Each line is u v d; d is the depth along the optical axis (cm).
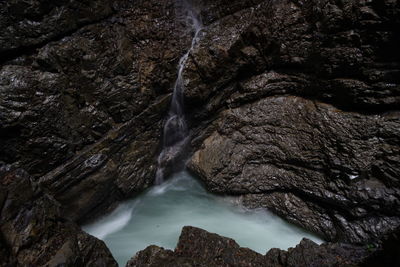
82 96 679
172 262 486
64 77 644
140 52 786
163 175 893
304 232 708
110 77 724
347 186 659
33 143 601
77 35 677
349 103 703
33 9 602
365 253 532
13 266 391
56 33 643
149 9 818
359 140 671
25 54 613
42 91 609
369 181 644
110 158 733
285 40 769
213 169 805
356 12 646
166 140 887
